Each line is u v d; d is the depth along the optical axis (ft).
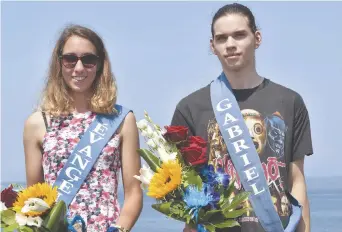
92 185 17.65
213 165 17.72
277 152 17.43
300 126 17.78
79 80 17.97
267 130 17.53
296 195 17.61
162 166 16.08
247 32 17.53
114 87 18.44
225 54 17.58
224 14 17.60
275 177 17.34
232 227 17.15
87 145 17.87
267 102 17.72
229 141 17.57
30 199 15.94
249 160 17.39
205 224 16.11
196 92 18.37
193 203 15.81
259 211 17.12
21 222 15.93
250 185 17.28
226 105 17.81
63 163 17.75
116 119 18.21
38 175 18.25
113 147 17.98
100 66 18.43
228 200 16.21
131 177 18.16
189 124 18.15
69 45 18.02
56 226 16.07
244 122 17.62
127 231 17.60
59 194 17.51
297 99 17.80
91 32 18.22
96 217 17.42
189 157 16.16
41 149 18.22
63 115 18.22
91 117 18.21
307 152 17.67
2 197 16.35
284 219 17.21
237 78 17.87
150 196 15.98
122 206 18.13
